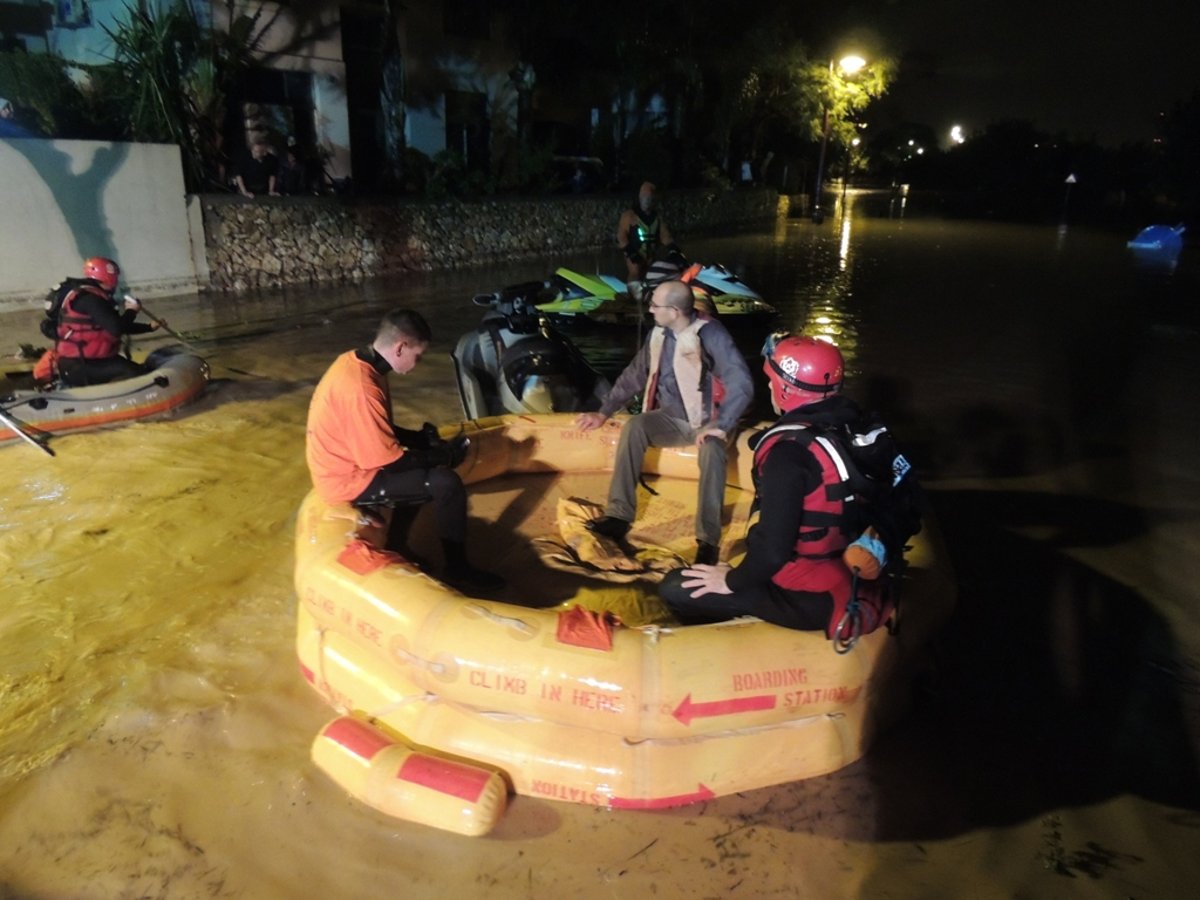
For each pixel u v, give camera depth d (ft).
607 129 74.38
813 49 87.81
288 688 10.74
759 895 8.00
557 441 16.14
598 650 8.98
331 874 8.16
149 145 37.24
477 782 8.74
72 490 16.31
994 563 14.35
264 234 42.19
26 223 34.17
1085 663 11.57
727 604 9.44
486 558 13.34
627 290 28.99
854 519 8.88
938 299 40.60
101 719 10.00
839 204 121.80
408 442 13.37
